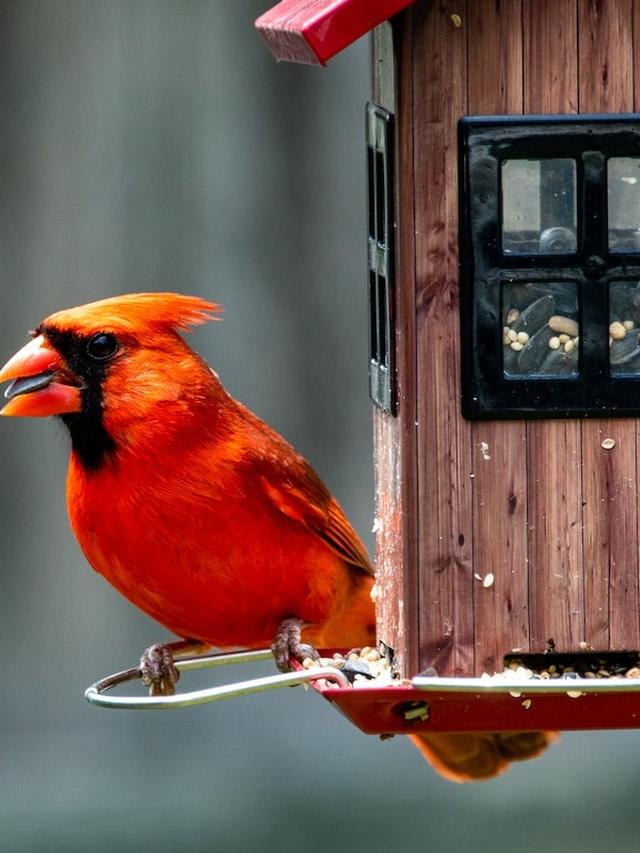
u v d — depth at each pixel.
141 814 17.62
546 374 8.89
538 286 8.89
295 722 18.48
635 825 17.22
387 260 9.04
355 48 18.72
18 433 18.97
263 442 10.39
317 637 10.98
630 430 8.91
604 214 8.80
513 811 17.42
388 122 8.93
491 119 8.73
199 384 10.27
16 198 18.55
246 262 18.75
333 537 10.48
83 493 10.34
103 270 18.59
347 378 18.94
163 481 10.17
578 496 8.92
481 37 8.72
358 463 18.98
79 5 18.58
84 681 18.95
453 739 10.65
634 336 8.92
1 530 18.95
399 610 9.12
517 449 8.91
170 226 18.69
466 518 8.91
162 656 10.55
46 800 17.89
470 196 8.77
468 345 8.83
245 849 17.28
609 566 8.94
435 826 17.23
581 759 17.88
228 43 18.66
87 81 18.58
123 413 10.14
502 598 8.95
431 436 8.89
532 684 8.43
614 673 9.13
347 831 17.25
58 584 19.02
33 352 10.18
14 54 18.52
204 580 10.35
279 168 18.73
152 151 18.61
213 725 18.47
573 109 8.77
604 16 8.75
